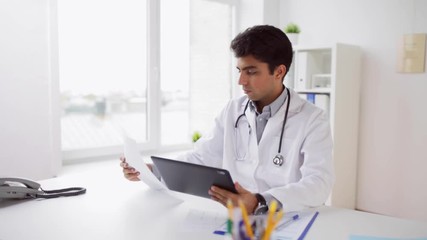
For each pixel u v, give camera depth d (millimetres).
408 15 2922
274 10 3600
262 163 1470
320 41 3402
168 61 3148
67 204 1341
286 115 1447
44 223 1154
